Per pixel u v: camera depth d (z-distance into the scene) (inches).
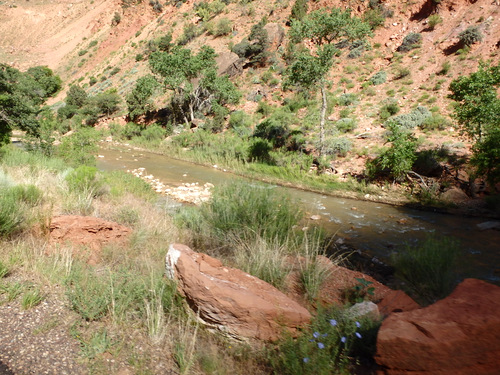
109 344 105.8
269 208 255.3
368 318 118.7
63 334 109.4
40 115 1491.1
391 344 87.1
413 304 142.6
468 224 372.8
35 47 3599.9
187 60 1098.1
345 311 124.9
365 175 570.6
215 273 133.5
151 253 199.6
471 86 469.7
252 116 1073.5
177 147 906.7
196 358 104.5
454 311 91.0
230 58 1348.4
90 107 1449.3
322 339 105.2
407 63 1048.8
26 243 179.3
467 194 471.2
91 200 272.1
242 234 232.7
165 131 1083.3
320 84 647.8
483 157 431.2
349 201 472.4
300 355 99.7
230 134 956.6
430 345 83.7
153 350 107.3
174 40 2046.0
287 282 168.2
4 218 181.0
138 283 141.6
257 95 1176.8
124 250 195.6
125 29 2723.9
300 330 119.6
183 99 1165.7
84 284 141.2
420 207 439.2
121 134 1187.3
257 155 724.7
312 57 615.2
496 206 411.5
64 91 2369.6
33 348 100.5
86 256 178.4
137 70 1941.4
